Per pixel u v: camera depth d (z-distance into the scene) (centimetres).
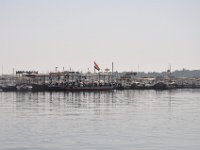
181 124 8425
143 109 12231
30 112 11256
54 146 6128
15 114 10669
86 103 14950
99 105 13912
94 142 6419
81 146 6128
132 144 6262
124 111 11538
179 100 17125
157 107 13050
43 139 6675
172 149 5938
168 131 7481
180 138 6744
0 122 8825
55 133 7256
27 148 6006
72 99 17625
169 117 9819
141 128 7850
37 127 8006
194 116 10056
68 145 6197
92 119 9375
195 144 6247
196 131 7475
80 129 7731
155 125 8281
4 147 6066
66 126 8138
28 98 18512
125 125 8288
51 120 9181
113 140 6581
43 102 15538
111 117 9825
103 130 7600
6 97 19425
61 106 13475
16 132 7381
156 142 6412
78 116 10088
